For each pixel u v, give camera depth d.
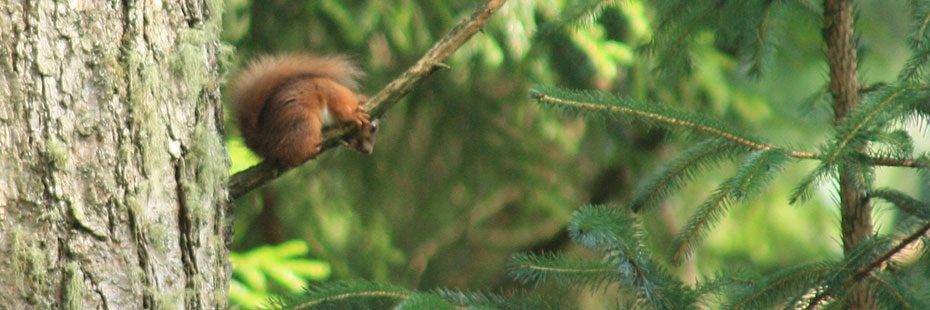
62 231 4.70
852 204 6.49
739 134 6.31
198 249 5.18
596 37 12.57
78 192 4.74
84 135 4.77
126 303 4.84
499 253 17.30
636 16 12.16
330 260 14.82
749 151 6.29
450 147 15.12
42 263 4.65
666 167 6.44
